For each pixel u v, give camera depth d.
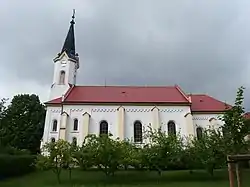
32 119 64.44
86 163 30.30
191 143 37.00
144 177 32.16
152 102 50.06
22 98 66.62
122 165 32.25
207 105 52.59
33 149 62.03
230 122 22.30
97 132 47.75
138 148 33.19
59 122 48.03
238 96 22.97
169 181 29.12
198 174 33.66
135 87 56.16
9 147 38.00
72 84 56.69
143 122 48.97
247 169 33.84
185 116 48.84
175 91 55.03
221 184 25.95
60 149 30.30
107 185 26.66
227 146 22.28
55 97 54.25
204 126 49.75
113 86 56.19
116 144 30.91
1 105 42.19
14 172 32.94
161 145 31.02
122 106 49.56
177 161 30.95
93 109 49.12
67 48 59.41
